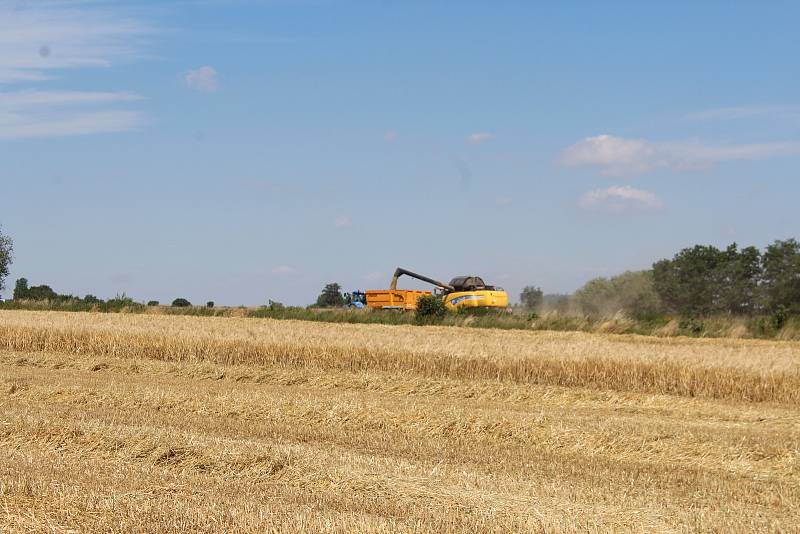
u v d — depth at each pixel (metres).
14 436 12.84
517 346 25.09
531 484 10.70
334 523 8.38
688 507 10.01
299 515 8.62
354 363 24.33
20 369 24.23
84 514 8.60
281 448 12.04
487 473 11.51
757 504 10.42
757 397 20.50
